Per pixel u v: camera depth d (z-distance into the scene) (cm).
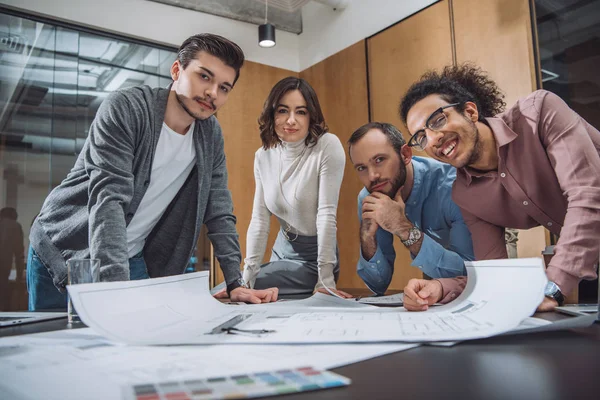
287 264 158
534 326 40
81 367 31
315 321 50
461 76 128
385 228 132
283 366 30
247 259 162
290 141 152
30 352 37
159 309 50
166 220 129
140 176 108
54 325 60
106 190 92
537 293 40
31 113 282
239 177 344
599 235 74
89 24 298
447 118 112
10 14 279
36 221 117
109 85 306
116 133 98
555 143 91
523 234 217
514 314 40
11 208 272
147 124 107
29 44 284
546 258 89
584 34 209
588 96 208
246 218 342
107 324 40
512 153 100
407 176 142
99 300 42
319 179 152
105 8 304
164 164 118
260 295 100
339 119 345
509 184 100
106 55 307
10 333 52
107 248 86
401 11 299
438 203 138
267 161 164
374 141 140
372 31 321
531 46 228
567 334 41
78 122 295
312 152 153
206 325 48
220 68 109
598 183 82
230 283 119
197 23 338
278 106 151
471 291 55
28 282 120
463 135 109
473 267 56
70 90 294
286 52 380
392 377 27
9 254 270
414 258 127
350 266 320
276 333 42
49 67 289
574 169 85
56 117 289
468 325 42
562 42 217
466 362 31
